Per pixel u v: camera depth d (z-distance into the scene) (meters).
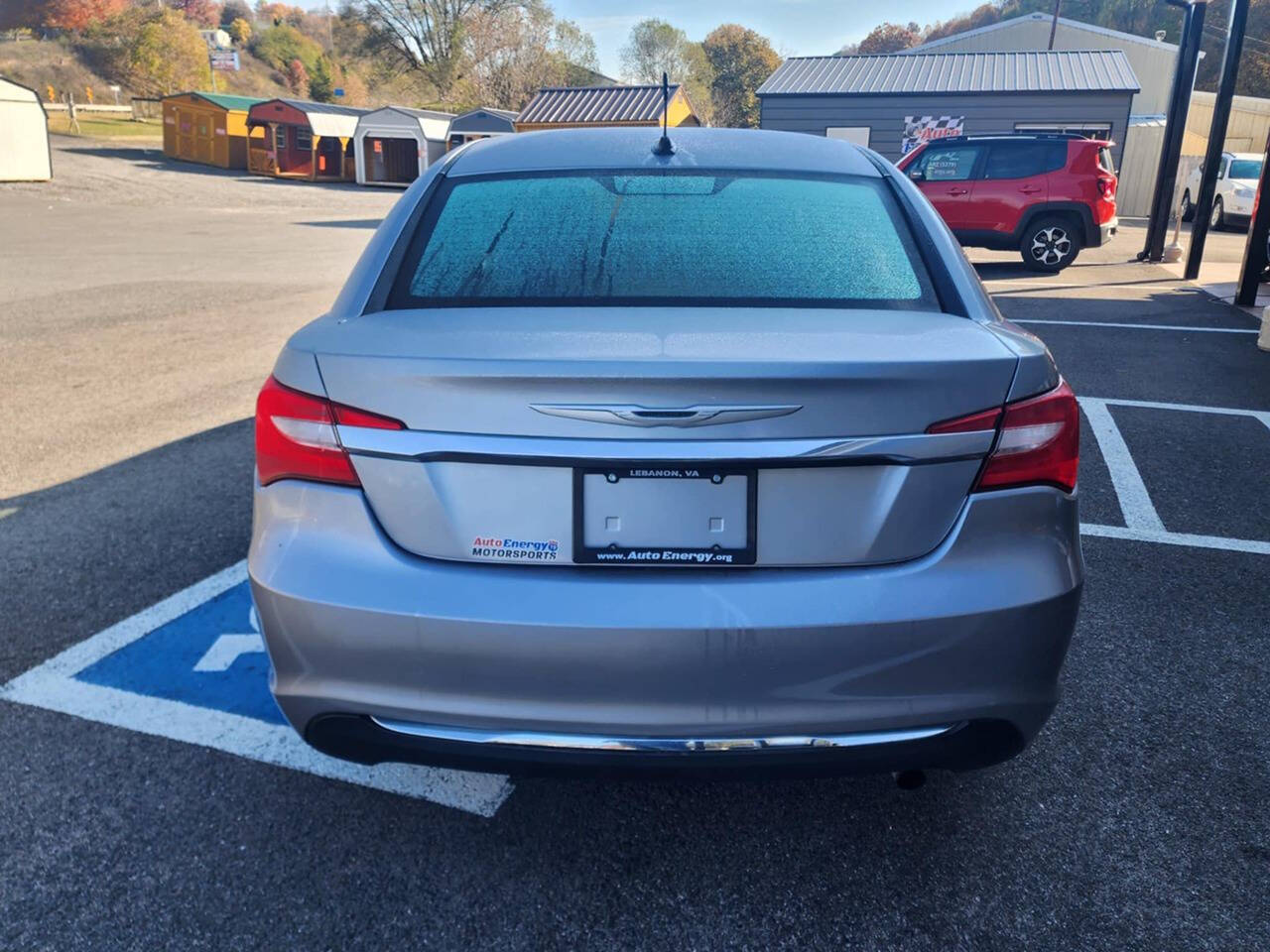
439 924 2.04
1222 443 5.57
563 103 34.06
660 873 2.20
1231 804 2.44
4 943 1.98
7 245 16.78
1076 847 2.29
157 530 4.14
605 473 1.81
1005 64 25.97
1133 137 26.78
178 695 2.89
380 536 1.87
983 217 13.62
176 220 22.67
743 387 1.76
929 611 1.82
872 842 2.30
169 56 76.00
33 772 2.53
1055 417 1.92
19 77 70.62
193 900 2.10
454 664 1.84
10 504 4.45
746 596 1.80
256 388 6.75
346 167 39.34
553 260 2.36
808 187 2.65
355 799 2.44
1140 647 3.24
